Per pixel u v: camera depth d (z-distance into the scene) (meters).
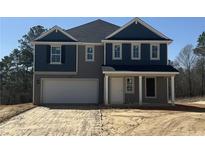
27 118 22.75
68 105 30.98
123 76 32.31
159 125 18.67
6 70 67.88
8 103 65.06
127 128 18.86
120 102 32.72
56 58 33.19
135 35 33.16
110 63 32.78
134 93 32.81
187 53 68.75
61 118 22.41
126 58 32.84
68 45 33.28
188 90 66.44
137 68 31.25
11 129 18.97
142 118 21.28
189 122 18.38
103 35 35.22
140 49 32.88
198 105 33.44
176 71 30.50
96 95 33.41
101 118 22.09
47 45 33.03
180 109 27.08
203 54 68.06
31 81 66.19
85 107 28.59
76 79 33.38
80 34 35.12
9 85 65.69
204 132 16.27
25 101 64.75
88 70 33.56
